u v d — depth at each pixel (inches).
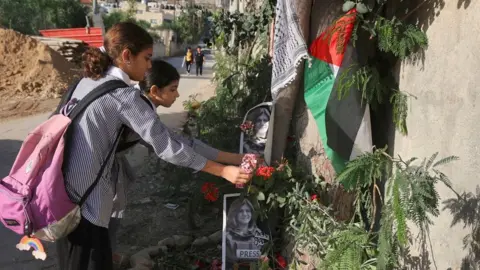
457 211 83.4
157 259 142.3
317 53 107.7
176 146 90.4
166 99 117.6
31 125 375.6
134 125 88.1
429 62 92.7
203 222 172.2
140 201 193.0
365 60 106.6
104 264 93.6
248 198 116.3
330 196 112.0
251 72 192.7
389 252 86.7
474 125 77.9
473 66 78.4
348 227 98.4
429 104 92.3
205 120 192.4
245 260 118.0
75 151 86.4
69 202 86.3
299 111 117.0
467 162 80.0
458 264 83.0
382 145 113.1
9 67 571.2
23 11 1116.5
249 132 130.1
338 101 105.5
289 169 113.0
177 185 180.5
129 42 90.4
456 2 83.8
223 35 263.9
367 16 102.5
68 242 91.5
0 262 143.9
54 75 575.2
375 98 107.7
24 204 84.2
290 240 115.1
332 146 107.4
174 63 1418.6
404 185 79.6
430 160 83.0
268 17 193.8
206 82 762.8
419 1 96.7
